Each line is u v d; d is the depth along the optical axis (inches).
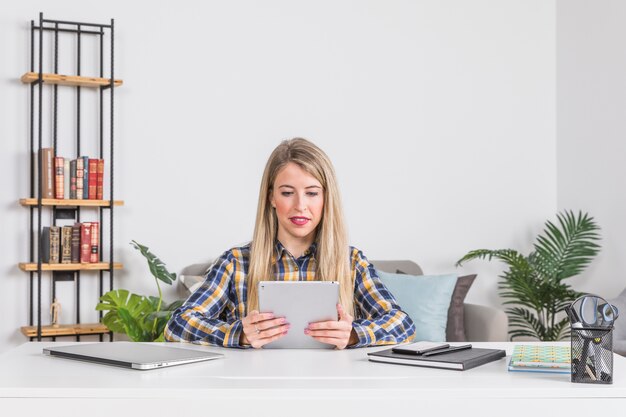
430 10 183.9
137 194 160.6
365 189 177.6
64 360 64.4
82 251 150.6
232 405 52.6
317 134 174.1
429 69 183.5
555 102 194.4
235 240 167.2
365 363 63.1
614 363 65.2
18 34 153.0
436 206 183.5
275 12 170.9
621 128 174.9
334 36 175.6
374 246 178.1
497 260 188.5
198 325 74.0
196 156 164.7
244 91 168.4
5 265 152.6
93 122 157.9
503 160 189.8
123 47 159.6
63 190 150.2
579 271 175.9
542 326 176.6
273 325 69.4
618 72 175.6
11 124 153.0
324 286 69.1
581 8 186.5
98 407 52.3
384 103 179.6
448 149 184.9
